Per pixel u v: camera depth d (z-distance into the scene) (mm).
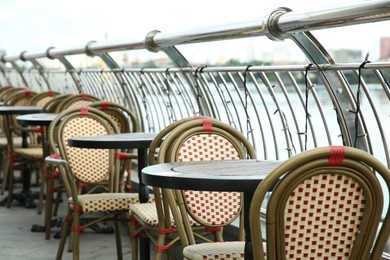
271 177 2729
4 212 8172
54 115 7676
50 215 6785
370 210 2836
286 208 2797
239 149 4344
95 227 7012
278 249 2805
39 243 6633
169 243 4340
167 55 6672
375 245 2908
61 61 10906
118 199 5355
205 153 4285
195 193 4168
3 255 6160
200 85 6520
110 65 8805
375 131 4441
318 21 3969
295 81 5152
